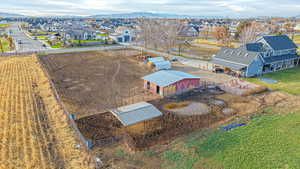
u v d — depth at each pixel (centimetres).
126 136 2025
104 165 1652
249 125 2258
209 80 3850
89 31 9612
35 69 4456
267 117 2436
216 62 4494
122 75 4128
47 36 10912
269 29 12138
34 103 2792
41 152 1798
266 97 3044
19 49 6919
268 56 4469
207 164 1664
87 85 3519
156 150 1844
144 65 4912
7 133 2066
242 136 2041
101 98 2988
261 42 4697
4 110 2553
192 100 2950
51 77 3922
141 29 8069
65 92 3184
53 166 1630
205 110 2630
